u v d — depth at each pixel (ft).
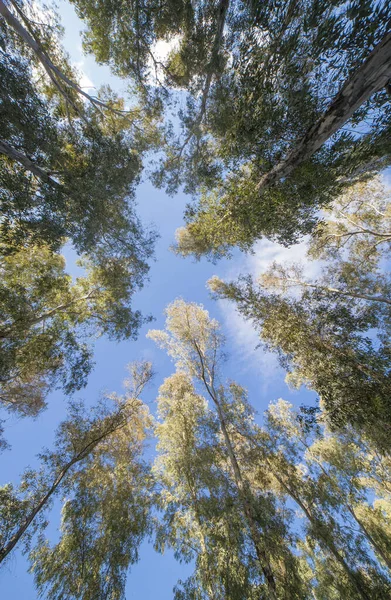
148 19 20.03
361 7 10.75
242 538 21.27
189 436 29.43
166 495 26.50
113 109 26.66
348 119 14.87
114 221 25.27
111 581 19.56
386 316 21.70
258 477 28.37
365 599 21.81
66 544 20.72
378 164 21.48
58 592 18.88
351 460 31.35
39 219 20.25
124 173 23.72
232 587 18.38
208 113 22.45
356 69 12.89
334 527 24.58
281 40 13.89
